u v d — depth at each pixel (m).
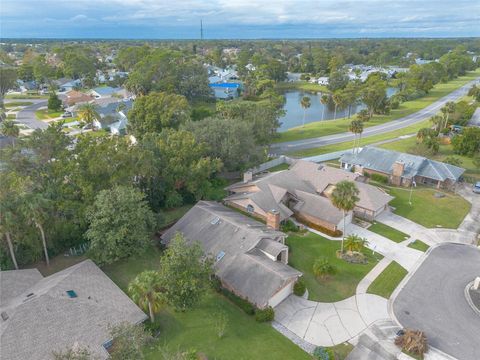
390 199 60.75
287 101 170.50
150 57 154.25
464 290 42.91
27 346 30.67
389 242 52.78
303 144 99.06
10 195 42.78
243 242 45.31
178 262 35.81
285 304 40.62
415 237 54.25
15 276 40.53
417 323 38.00
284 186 62.72
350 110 145.50
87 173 49.59
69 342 31.75
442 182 70.75
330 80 179.62
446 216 60.34
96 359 27.52
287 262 47.06
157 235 53.97
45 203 41.75
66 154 54.34
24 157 54.38
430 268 47.00
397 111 134.12
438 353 34.25
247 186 62.97
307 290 42.84
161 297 34.41
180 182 61.56
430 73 169.25
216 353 33.88
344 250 50.41
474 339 35.91
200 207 53.97
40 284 39.31
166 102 93.81
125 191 46.22
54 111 133.75
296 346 35.00
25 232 43.34
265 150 84.06
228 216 51.91
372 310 39.81
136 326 31.72
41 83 179.00
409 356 34.00
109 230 43.84
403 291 42.81
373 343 35.47
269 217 52.94
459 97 153.62
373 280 44.69
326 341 35.69
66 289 36.66
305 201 59.75
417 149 85.75
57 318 33.16
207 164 61.25
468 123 106.88
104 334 33.06
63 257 48.47
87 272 41.16
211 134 71.94
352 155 79.81
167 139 64.50
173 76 146.75
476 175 75.88
